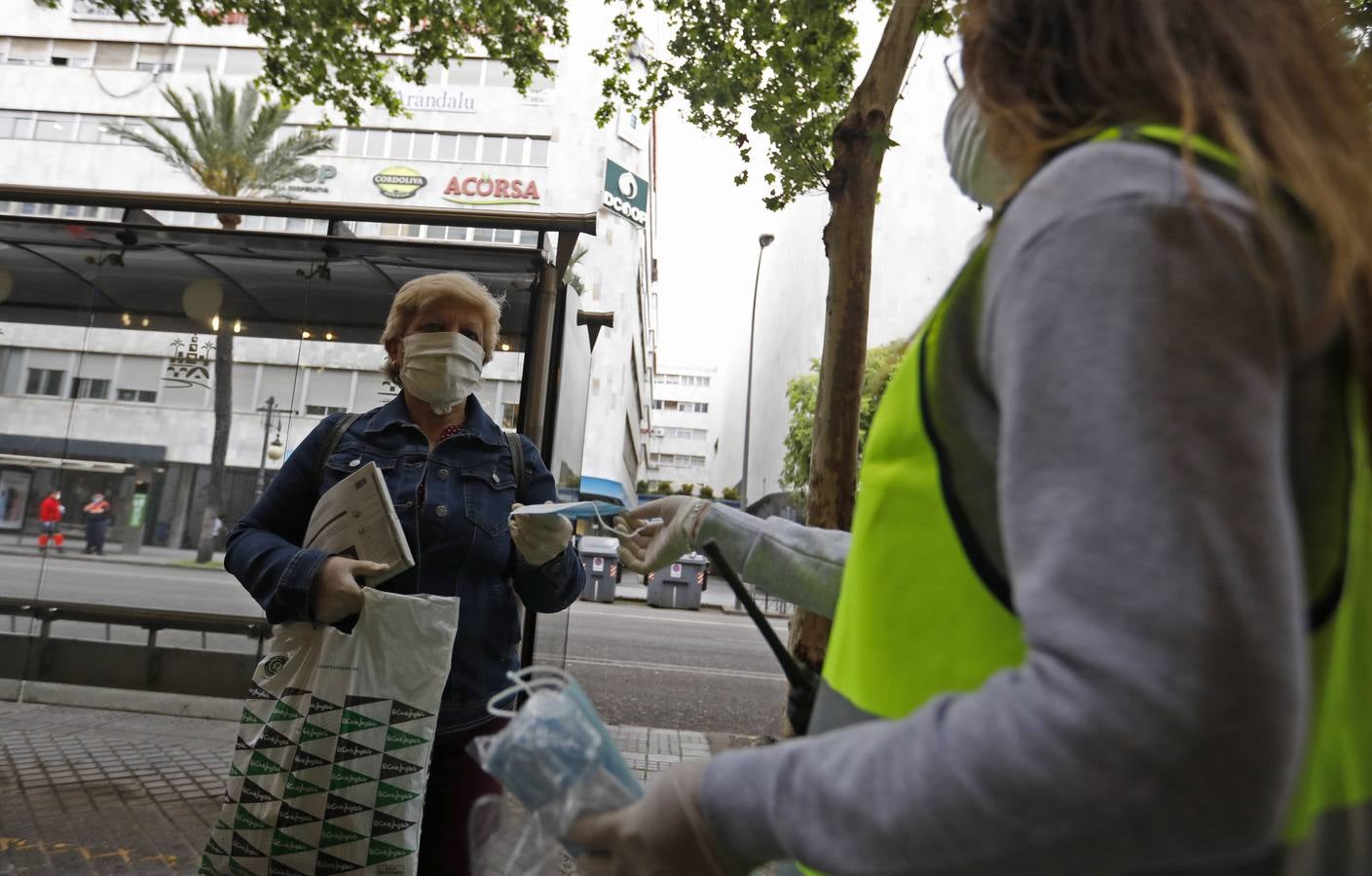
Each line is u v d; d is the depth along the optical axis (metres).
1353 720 0.52
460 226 5.13
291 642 1.96
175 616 6.12
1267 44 0.57
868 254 5.08
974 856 0.43
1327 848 0.51
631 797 0.64
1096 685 0.40
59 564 6.51
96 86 32.91
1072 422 0.45
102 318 6.73
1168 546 0.40
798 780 0.51
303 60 7.51
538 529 2.17
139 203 5.38
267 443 6.59
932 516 0.62
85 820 4.09
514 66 7.58
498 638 2.22
